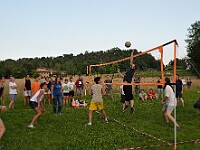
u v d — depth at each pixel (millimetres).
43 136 8102
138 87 20312
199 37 64125
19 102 16016
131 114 11570
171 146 7176
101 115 11562
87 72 19281
